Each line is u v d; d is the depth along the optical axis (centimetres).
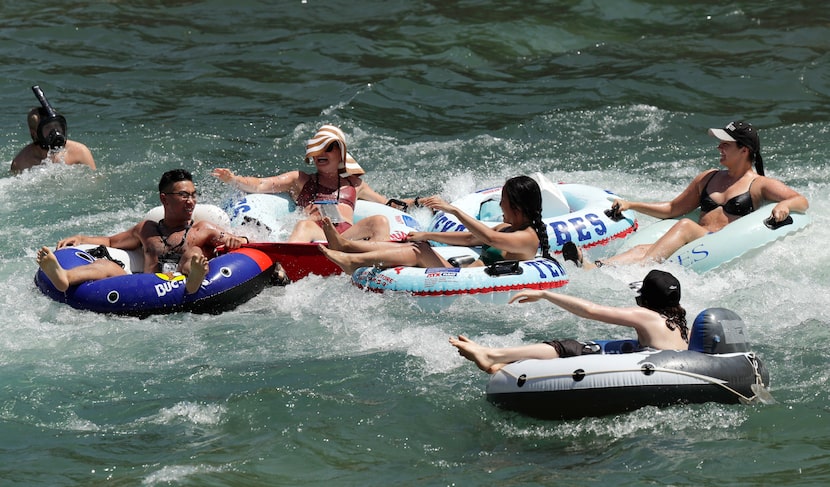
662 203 3725
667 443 2192
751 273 3294
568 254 3341
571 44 6450
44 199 4128
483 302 3081
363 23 6881
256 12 7206
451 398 2477
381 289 3138
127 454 2233
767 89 5512
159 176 4422
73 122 5144
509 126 5081
